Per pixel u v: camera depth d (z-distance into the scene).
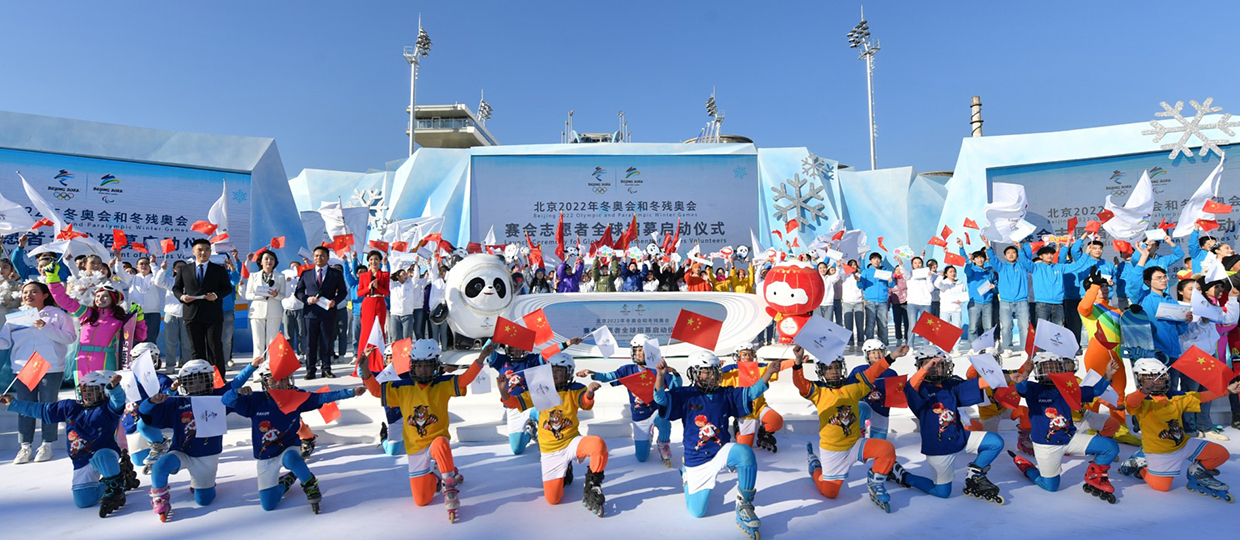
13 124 12.25
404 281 9.58
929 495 4.79
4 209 8.61
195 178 13.79
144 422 4.57
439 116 51.09
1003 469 5.48
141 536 4.11
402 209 19.05
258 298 8.94
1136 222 9.51
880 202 20.33
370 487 5.09
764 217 19.91
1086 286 8.82
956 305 11.06
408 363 4.59
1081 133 15.27
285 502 4.73
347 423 6.88
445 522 4.28
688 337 4.57
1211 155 14.15
